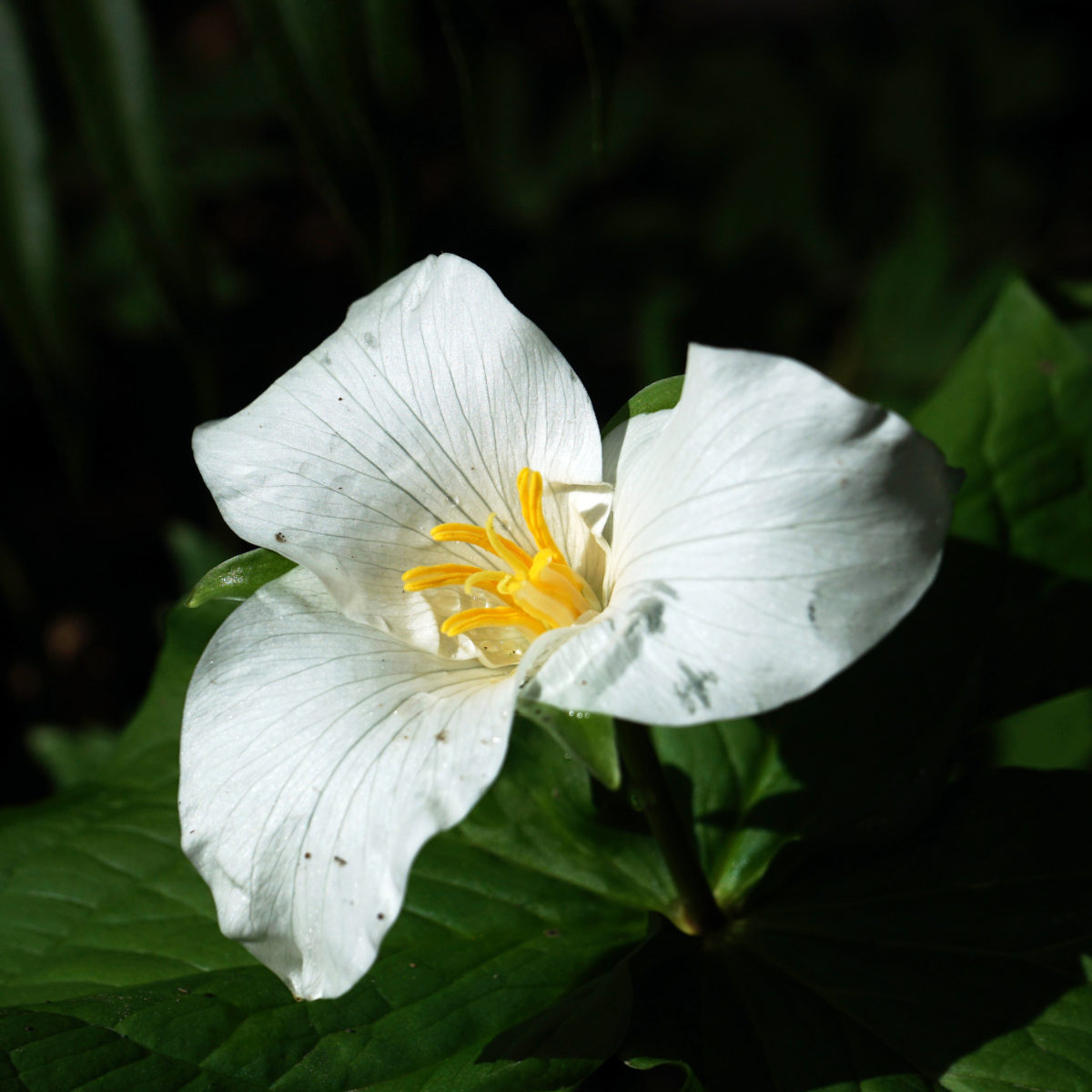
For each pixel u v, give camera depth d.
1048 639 0.40
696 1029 0.36
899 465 0.32
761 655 0.32
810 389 0.33
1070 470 0.41
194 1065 0.35
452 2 0.39
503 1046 0.35
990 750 0.43
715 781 0.39
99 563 0.68
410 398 0.36
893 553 0.32
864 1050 0.36
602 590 0.36
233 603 0.42
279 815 0.34
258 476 0.36
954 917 0.37
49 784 0.59
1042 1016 0.35
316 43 0.40
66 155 0.64
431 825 0.33
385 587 0.36
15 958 0.37
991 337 0.42
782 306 0.69
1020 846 0.38
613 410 0.66
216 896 0.34
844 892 0.38
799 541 0.33
